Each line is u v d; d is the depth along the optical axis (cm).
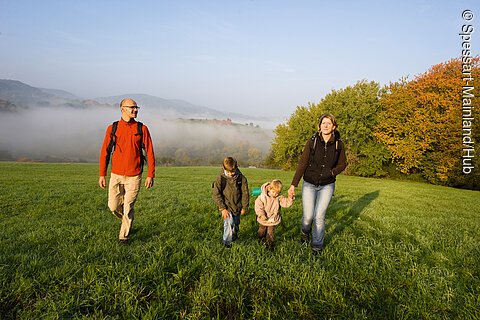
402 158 3441
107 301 321
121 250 455
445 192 1997
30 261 398
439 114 2961
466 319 297
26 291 325
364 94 3691
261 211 489
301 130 4119
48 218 712
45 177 1938
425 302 328
